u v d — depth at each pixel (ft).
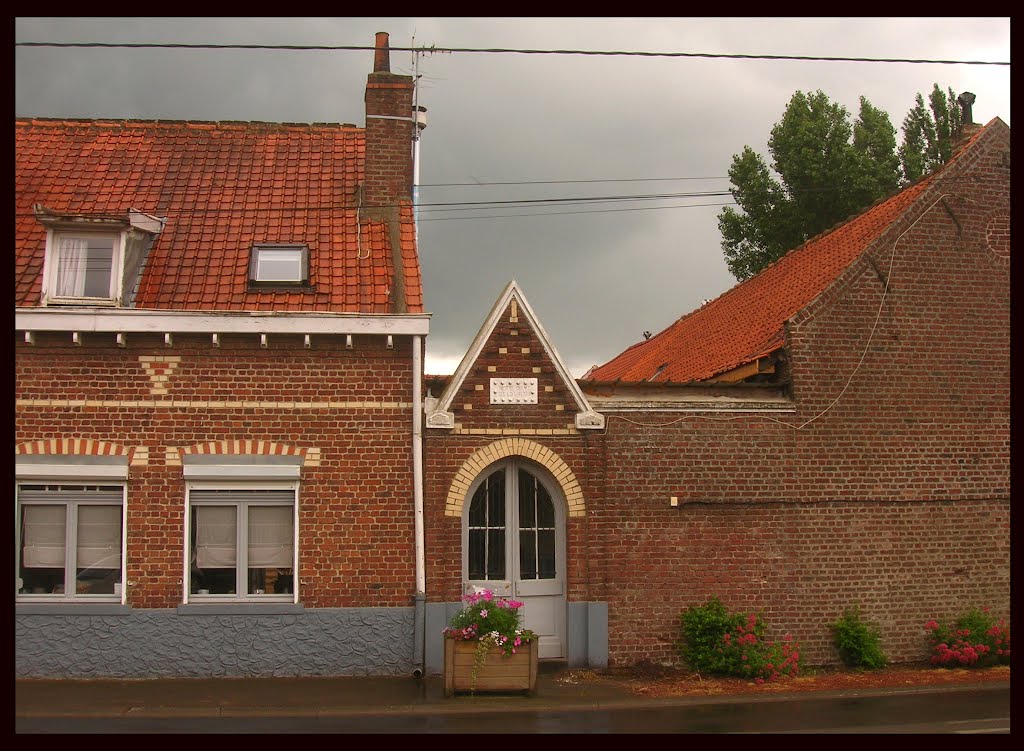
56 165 53.16
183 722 34.88
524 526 46.47
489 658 40.34
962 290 51.26
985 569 49.55
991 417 50.67
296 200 52.08
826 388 49.01
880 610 48.19
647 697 40.34
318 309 45.16
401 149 52.42
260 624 43.16
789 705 39.06
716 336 68.03
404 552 44.24
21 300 43.98
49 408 43.01
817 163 100.89
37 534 43.19
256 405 44.09
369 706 37.78
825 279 54.85
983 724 34.65
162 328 43.09
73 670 42.09
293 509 44.39
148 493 43.27
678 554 46.57
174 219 49.85
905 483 49.21
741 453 47.70
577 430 46.11
